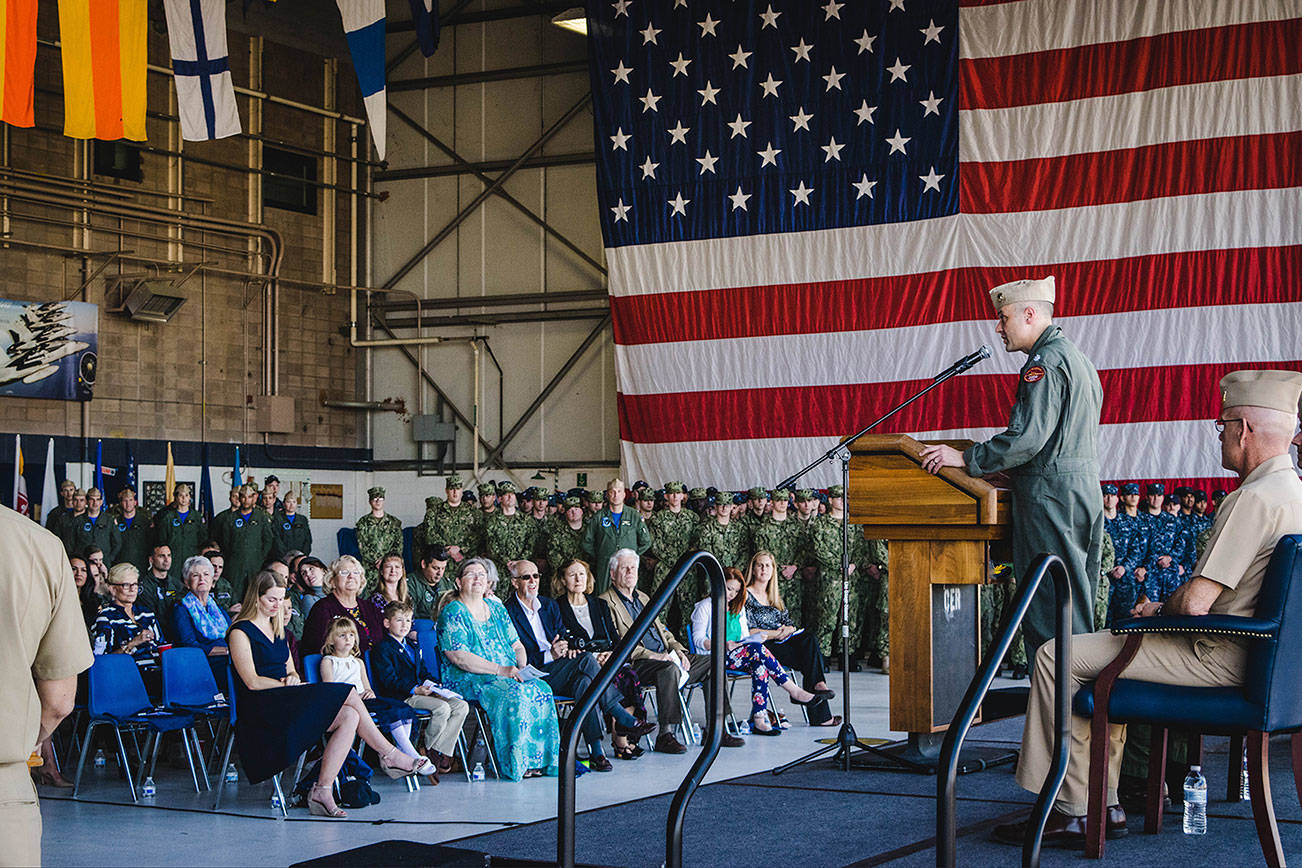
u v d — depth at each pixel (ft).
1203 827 17.11
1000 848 16.47
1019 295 19.51
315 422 65.21
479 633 26.71
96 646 28.89
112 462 57.41
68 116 37.01
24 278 54.95
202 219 60.39
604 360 61.87
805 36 50.49
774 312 50.24
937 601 22.03
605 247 52.65
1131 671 15.49
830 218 49.70
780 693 38.68
